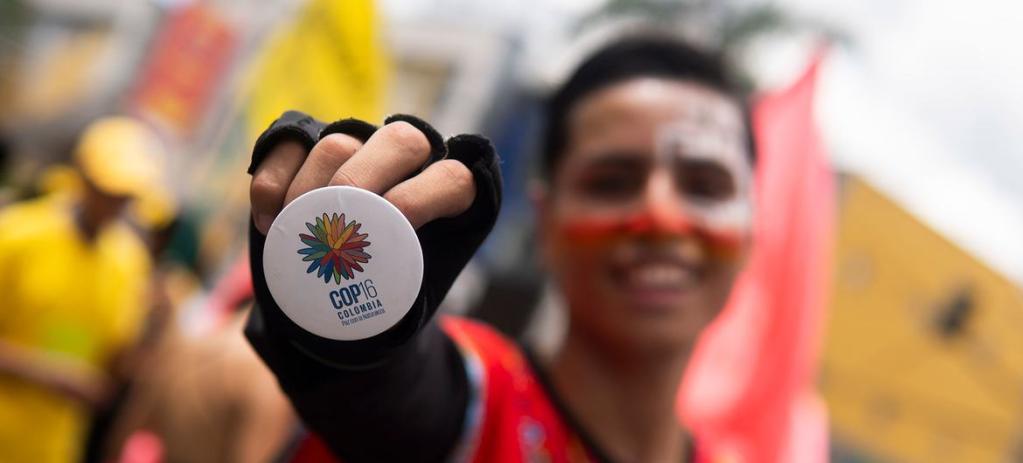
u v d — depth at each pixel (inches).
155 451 52.7
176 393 50.1
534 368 43.1
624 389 44.1
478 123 261.9
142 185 86.5
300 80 74.2
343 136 21.7
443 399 30.0
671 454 46.2
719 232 44.7
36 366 80.6
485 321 233.8
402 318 21.5
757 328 73.2
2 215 85.0
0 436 79.7
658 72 47.0
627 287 43.3
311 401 24.2
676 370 45.2
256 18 190.9
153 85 184.5
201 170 132.2
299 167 21.7
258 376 47.8
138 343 89.7
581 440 41.6
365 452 26.6
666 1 209.0
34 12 418.6
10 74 409.7
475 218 22.3
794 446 73.9
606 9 212.7
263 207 21.6
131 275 89.9
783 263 74.1
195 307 105.2
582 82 48.0
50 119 366.6
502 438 34.5
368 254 21.0
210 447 47.5
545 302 186.5
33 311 81.1
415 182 21.2
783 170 76.3
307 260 21.0
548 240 49.4
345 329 21.4
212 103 184.5
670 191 43.9
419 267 21.0
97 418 87.7
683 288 43.6
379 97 69.2
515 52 273.9
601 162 45.0
